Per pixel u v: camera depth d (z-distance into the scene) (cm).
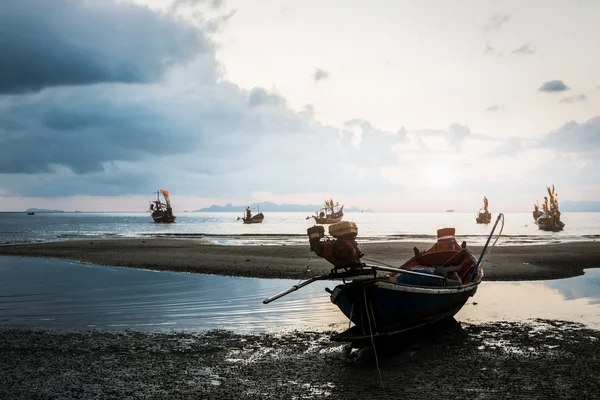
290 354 1105
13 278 2339
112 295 1856
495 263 2720
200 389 894
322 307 1614
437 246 1670
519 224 12694
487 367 997
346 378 945
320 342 1202
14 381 937
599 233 7362
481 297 1770
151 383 926
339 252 1077
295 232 7775
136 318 1472
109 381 937
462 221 16125
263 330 1322
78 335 1275
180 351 1132
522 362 1024
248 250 3647
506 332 1270
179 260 3042
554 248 3662
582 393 848
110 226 11419
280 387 899
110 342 1209
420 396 845
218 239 5512
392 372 977
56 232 7931
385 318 1114
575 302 1675
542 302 1675
